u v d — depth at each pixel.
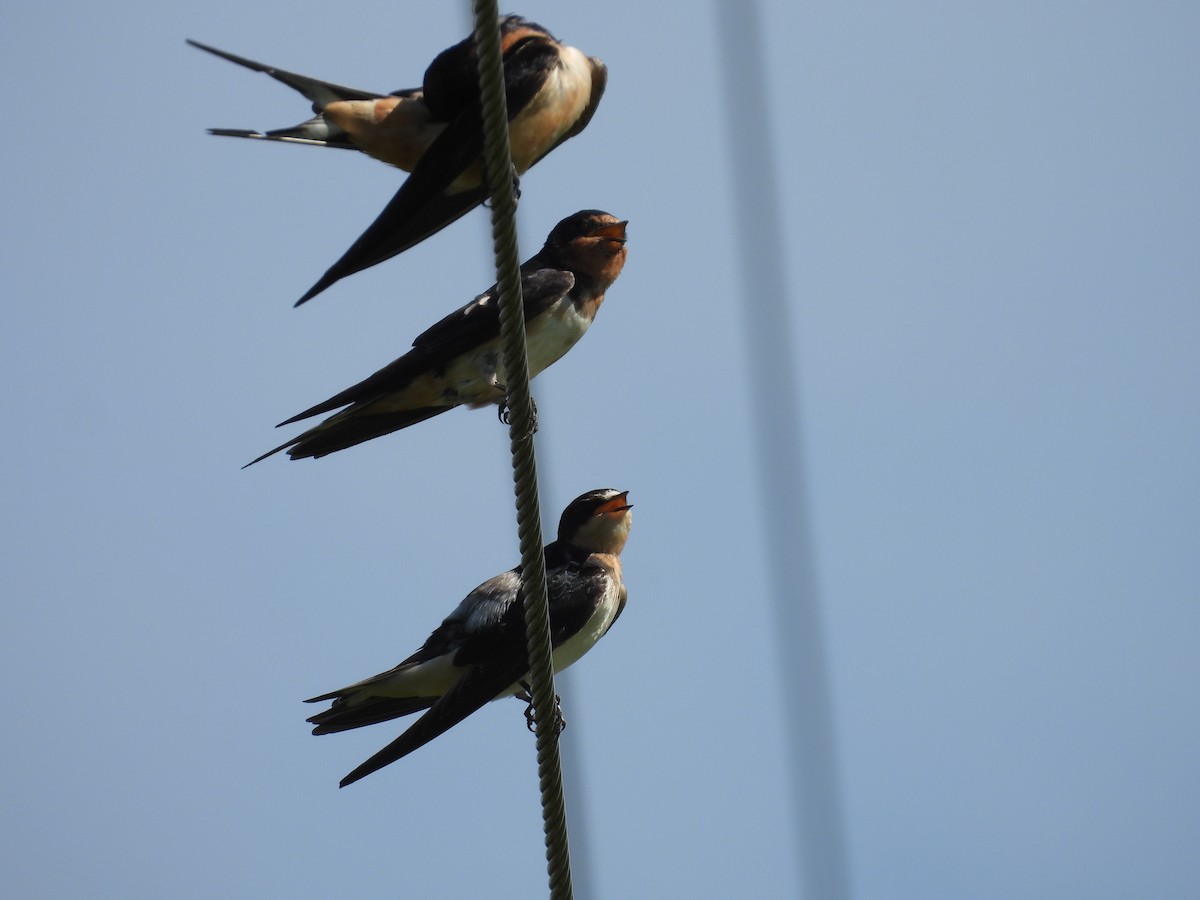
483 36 7.91
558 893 9.06
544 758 8.88
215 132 11.19
